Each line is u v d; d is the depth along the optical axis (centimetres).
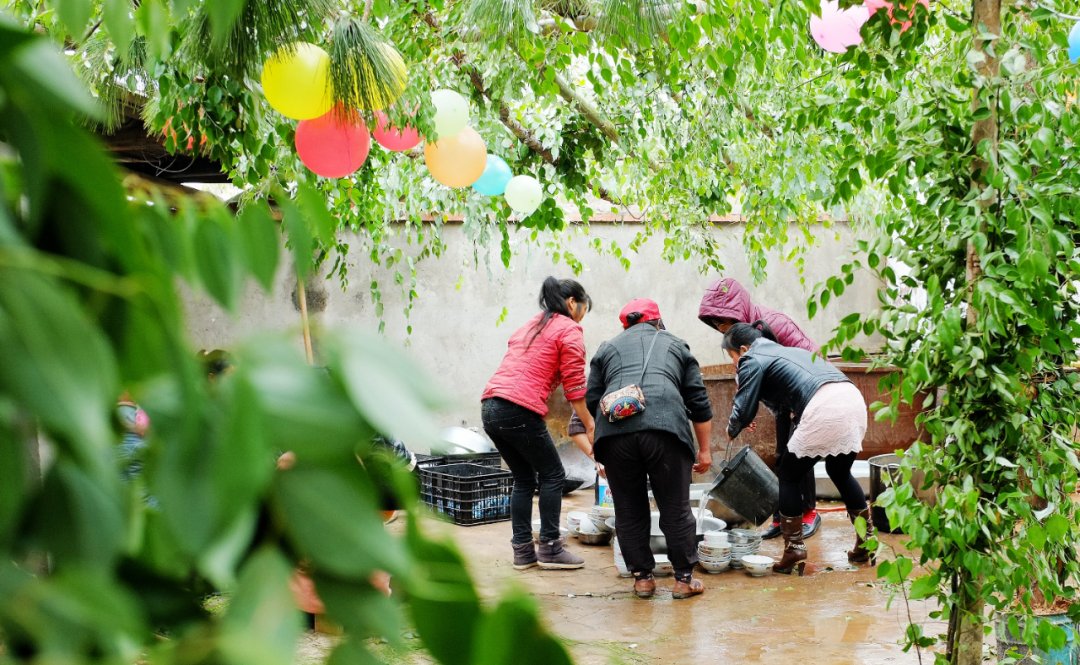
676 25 327
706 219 592
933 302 240
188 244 40
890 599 259
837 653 386
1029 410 247
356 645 34
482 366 798
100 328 30
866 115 266
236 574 32
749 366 501
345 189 463
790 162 479
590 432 515
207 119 304
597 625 420
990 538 240
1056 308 253
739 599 463
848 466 507
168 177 540
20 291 27
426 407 33
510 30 320
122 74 262
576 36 344
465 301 795
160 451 30
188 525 29
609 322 810
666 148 488
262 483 30
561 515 671
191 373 30
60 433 28
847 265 253
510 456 515
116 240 31
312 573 34
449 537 36
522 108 461
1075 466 245
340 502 33
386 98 215
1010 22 254
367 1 301
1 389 26
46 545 30
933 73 277
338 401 33
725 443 705
